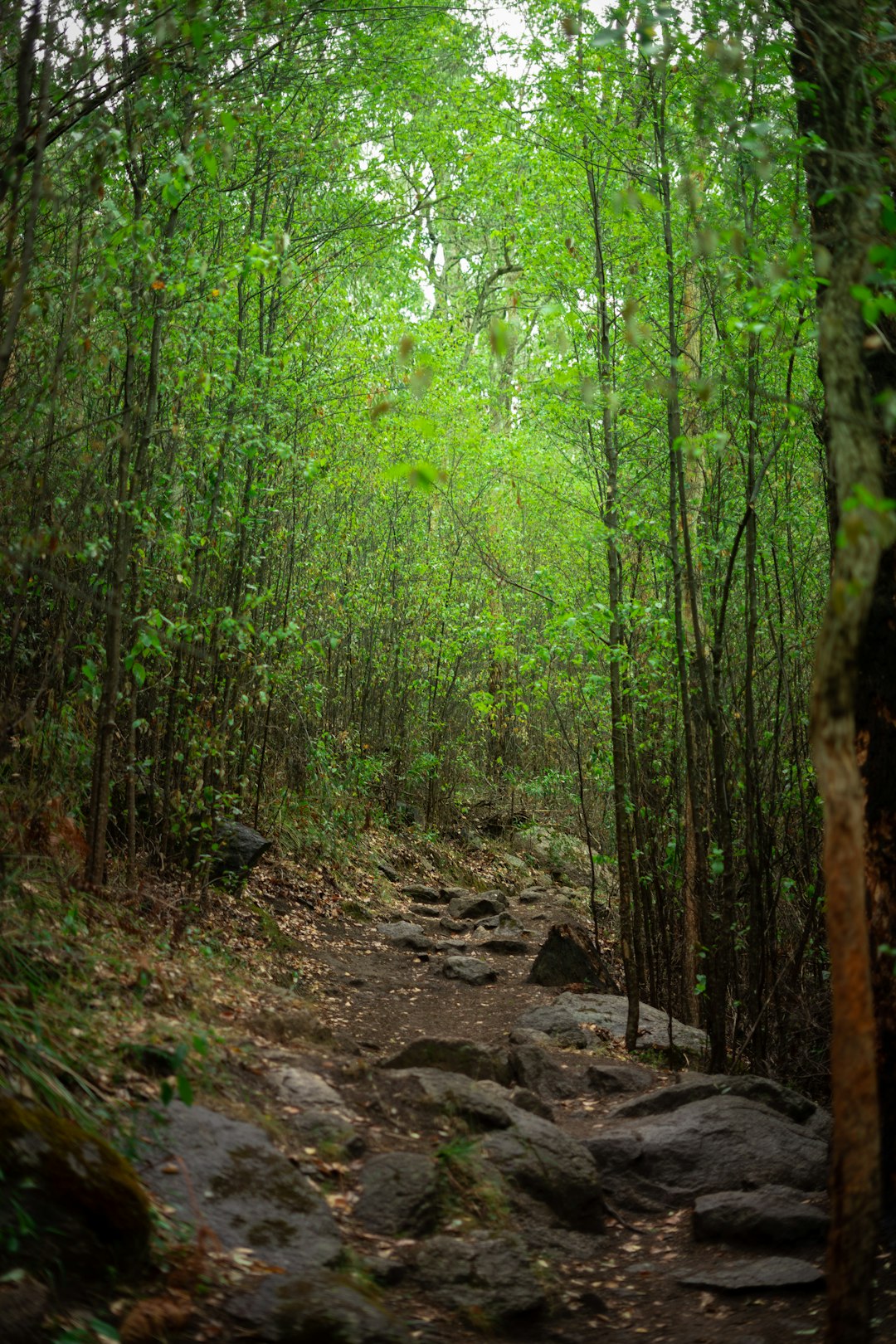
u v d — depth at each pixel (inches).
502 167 366.9
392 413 455.5
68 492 279.3
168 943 265.9
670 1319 161.9
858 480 112.0
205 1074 189.5
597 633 325.4
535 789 548.4
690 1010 385.7
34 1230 127.3
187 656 346.9
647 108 302.0
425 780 681.6
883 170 154.0
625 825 322.0
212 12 220.5
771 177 264.8
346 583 552.1
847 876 110.3
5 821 230.1
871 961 194.2
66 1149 137.9
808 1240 186.5
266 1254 148.8
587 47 296.2
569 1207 191.2
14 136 194.4
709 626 385.4
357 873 507.5
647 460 360.5
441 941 456.4
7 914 204.8
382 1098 210.8
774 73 231.3
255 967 314.7
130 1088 171.9
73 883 262.1
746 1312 162.2
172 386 297.7
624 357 333.1
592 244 346.9
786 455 334.6
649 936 398.6
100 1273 129.9
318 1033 244.5
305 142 353.1
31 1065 155.9
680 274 324.5
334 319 418.6
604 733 417.4
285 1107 195.5
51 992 190.1
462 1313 151.3
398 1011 340.2
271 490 369.7
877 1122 113.6
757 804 319.6
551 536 569.6
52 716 274.1
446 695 650.8
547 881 671.1
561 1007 347.6
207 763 364.5
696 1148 215.8
